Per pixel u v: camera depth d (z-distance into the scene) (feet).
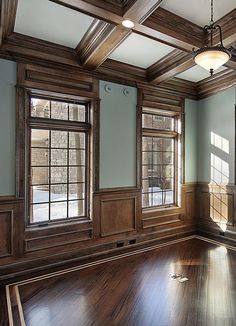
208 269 10.43
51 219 11.59
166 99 15.10
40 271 10.42
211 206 15.70
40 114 11.29
